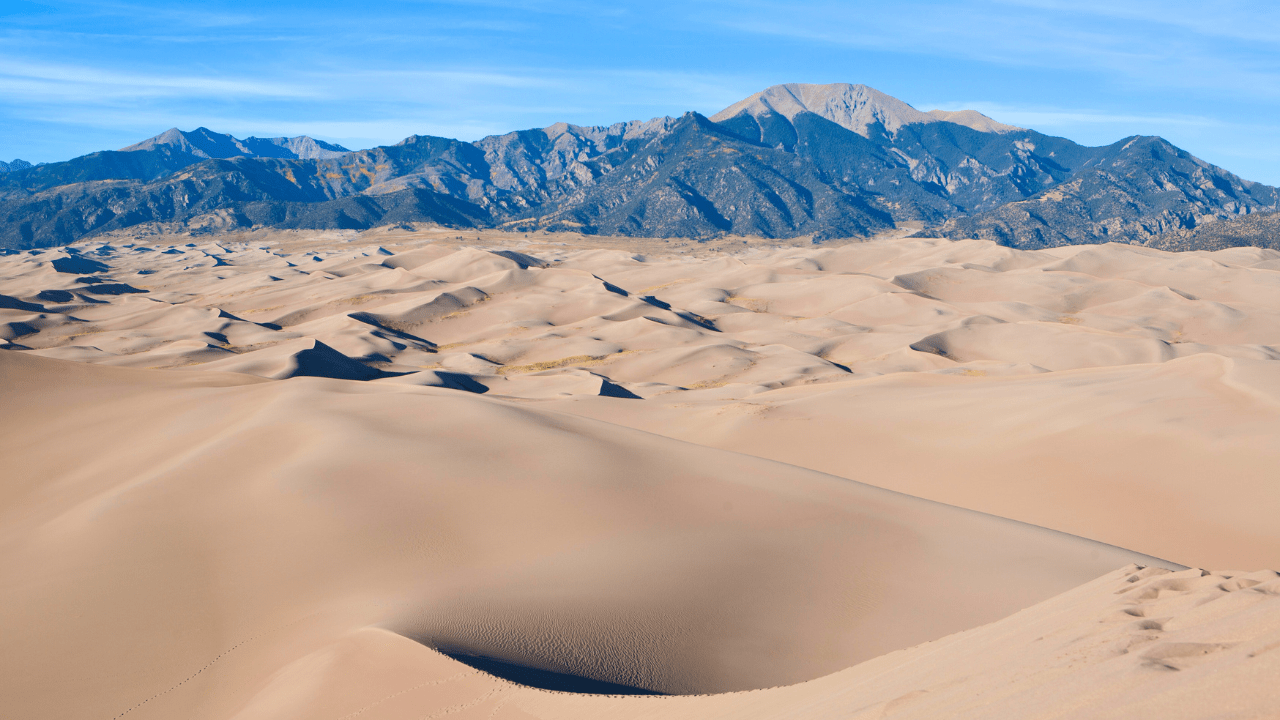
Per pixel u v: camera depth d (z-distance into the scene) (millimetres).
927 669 8844
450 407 34750
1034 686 6262
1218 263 155500
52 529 24484
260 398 37438
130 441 33469
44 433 35750
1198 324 118062
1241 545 26125
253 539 22188
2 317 128750
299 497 24203
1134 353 89750
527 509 24094
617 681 14484
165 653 17688
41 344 119500
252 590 19875
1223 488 29203
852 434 43250
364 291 163750
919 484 36094
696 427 48156
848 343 108125
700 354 98562
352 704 13352
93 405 39188
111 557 21781
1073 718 5168
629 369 96500
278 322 142750
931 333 103438
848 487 29281
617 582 19484
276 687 14875
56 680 17078
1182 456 32000
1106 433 35750
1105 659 6238
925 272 159375
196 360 93625
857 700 8562
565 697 12516
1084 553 23719
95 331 128375
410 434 30078
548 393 74188
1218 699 4469
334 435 29344
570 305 136000
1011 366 81375
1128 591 8672
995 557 22797
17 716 15992
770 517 25031
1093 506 30672
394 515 23266
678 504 25578
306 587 19828
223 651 17547
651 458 30594
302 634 17422
